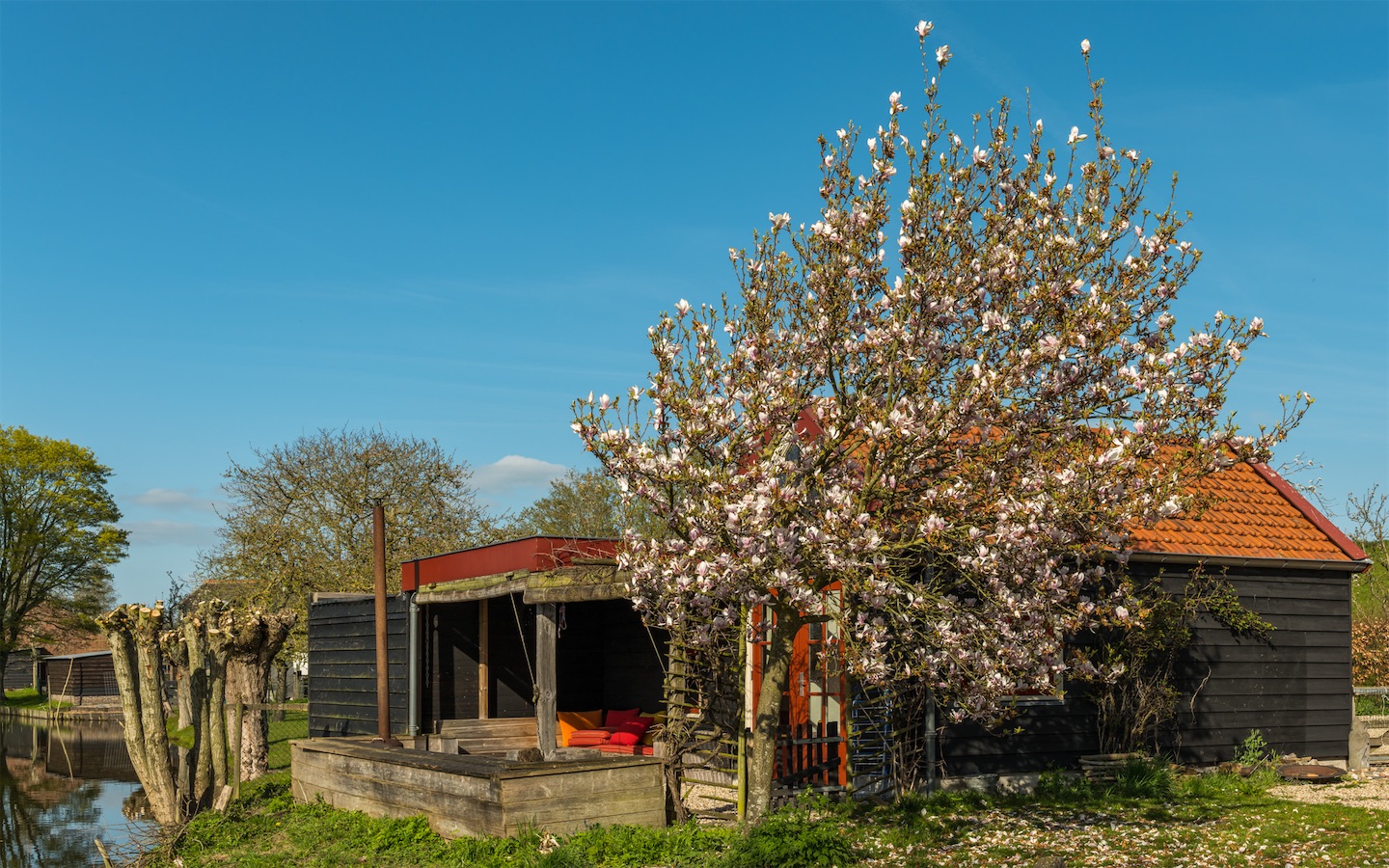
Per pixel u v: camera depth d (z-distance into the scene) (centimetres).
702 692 1162
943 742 1303
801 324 1056
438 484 3619
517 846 980
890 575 970
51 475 5269
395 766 1180
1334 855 941
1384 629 2236
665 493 1001
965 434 977
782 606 974
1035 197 995
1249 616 1498
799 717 1332
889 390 968
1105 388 960
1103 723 1391
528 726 1647
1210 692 1474
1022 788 1333
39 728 3859
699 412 996
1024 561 940
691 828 1029
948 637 959
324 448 3534
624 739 1510
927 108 998
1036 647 982
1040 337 973
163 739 1327
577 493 4116
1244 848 973
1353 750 1545
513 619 1781
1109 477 927
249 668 1720
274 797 1455
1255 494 1672
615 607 1789
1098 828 1068
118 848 1347
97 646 5853
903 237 954
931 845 1006
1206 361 946
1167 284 993
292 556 3362
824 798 1181
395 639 1791
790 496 906
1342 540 1589
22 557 5169
